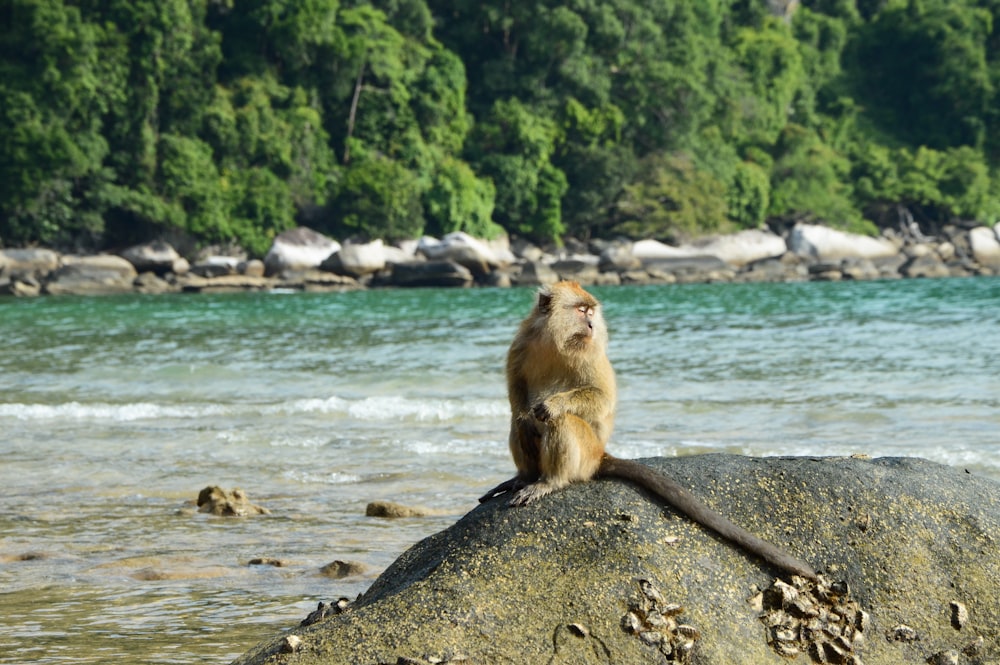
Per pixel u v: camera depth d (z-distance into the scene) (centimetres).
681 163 8081
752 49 9700
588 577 545
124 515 1094
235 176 7331
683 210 7794
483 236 7675
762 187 8394
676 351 2438
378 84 8062
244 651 684
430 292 5566
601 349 597
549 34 8388
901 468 630
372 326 3266
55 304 4794
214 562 911
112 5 7256
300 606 782
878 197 9088
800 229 8081
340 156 7969
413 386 1961
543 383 602
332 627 542
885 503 596
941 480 620
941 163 9269
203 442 1470
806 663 533
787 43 9775
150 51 7238
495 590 544
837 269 7050
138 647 696
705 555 560
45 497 1178
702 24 9888
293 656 527
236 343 2781
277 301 4775
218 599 803
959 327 2777
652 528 566
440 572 561
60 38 6894
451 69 8206
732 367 2133
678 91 8481
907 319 3114
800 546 577
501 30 8781
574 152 8162
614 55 8788
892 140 10100
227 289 6159
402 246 7312
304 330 3155
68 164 6800
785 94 9588
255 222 7250
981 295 4394
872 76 10669
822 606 553
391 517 1062
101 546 973
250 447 1431
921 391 1759
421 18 8531
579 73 8400
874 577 570
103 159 7156
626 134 8519
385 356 2406
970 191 8994
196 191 7062
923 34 10269
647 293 5191
